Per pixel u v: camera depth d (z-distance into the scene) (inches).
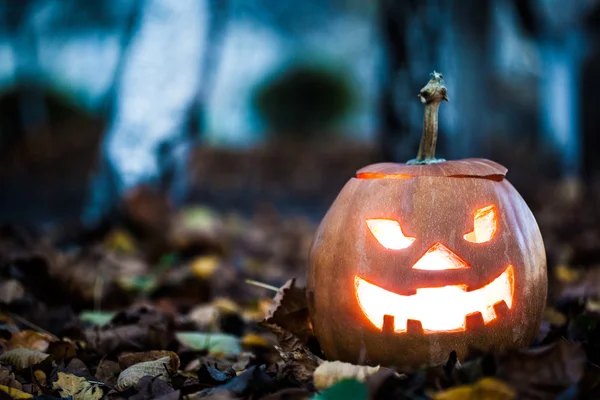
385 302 35.8
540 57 180.4
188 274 64.5
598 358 36.4
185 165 86.1
